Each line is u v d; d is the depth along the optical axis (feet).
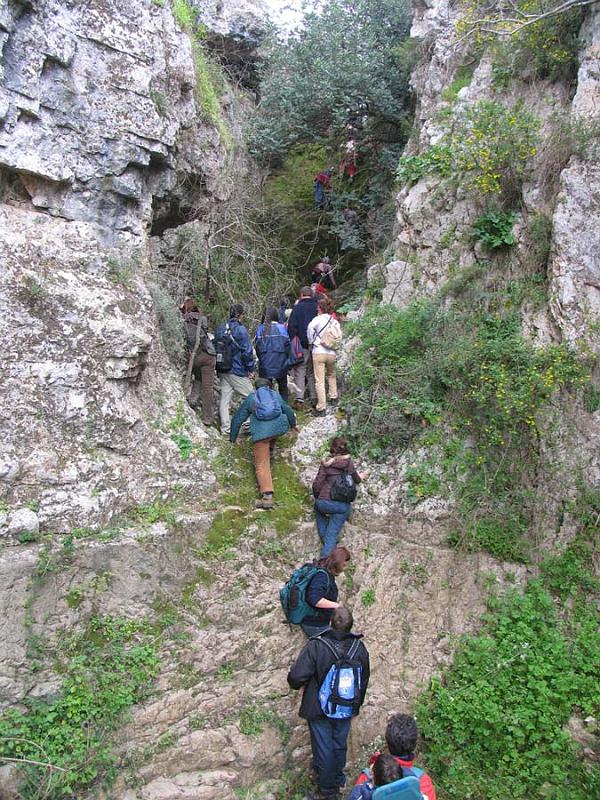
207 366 25.72
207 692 18.81
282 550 21.53
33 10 20.65
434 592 21.85
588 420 22.79
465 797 18.07
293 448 24.68
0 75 19.76
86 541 18.60
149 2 25.14
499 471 22.86
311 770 19.02
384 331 26.25
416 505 22.75
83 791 16.48
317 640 17.48
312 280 38.70
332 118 37.65
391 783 13.33
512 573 21.85
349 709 17.24
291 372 29.32
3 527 17.47
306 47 37.47
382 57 37.65
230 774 18.08
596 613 20.89
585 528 21.97
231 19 42.96
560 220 24.30
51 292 19.97
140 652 18.31
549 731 18.72
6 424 18.60
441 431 23.75
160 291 25.35
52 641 17.47
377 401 24.76
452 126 29.66
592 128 24.99
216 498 22.13
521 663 19.98
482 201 27.32
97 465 19.69
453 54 32.86
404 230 29.32
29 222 21.27
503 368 22.97
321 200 39.42
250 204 36.06
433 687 20.25
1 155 20.15
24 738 16.17
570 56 27.66
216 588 20.13
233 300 32.35
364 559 22.08
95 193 23.06
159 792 17.15
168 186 26.55
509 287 25.58
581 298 23.54
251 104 42.91
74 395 19.80
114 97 23.29
